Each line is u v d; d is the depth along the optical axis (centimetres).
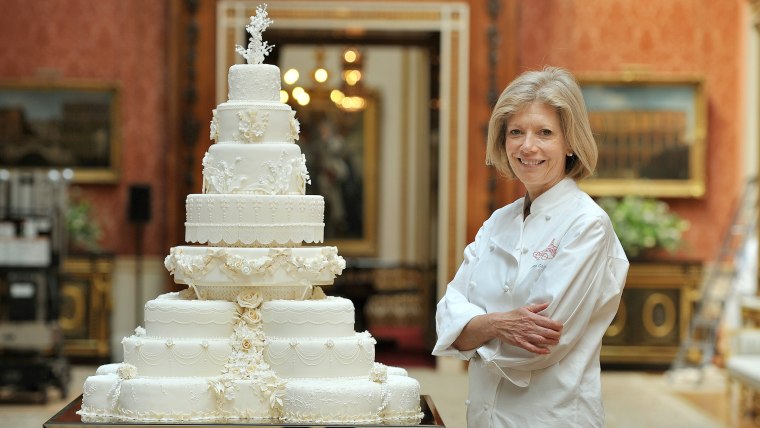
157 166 1404
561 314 423
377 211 1958
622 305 1354
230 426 483
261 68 563
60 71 1402
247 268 524
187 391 504
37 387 1139
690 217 1421
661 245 1375
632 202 1386
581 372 434
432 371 1361
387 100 1959
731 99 1416
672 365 1341
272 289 541
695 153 1405
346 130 1958
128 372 513
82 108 1400
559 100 434
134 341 521
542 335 417
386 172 1959
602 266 434
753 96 1349
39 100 1399
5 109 1396
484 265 457
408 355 1517
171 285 1392
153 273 1396
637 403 1128
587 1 1410
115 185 1405
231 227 538
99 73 1405
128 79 1402
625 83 1409
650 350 1351
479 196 1355
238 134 556
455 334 440
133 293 1400
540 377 435
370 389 508
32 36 1402
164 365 515
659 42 1415
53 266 1134
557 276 425
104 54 1404
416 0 1345
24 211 1140
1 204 1138
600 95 1412
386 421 510
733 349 1104
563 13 1409
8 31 1402
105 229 1405
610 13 1413
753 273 1352
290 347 516
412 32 1474
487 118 1352
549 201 444
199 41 1344
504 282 446
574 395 433
